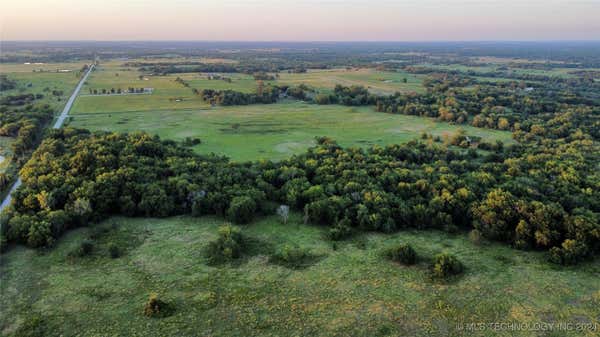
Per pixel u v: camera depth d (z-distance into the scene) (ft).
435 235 203.21
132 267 170.81
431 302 150.61
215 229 206.08
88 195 211.00
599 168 288.92
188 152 311.68
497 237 194.59
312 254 184.44
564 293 155.43
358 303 149.59
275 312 144.36
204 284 160.66
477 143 379.55
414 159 313.12
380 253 185.78
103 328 135.03
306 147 368.48
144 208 214.28
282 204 237.25
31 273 163.84
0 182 258.16
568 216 192.03
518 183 238.07
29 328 133.80
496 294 155.22
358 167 271.49
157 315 140.97
